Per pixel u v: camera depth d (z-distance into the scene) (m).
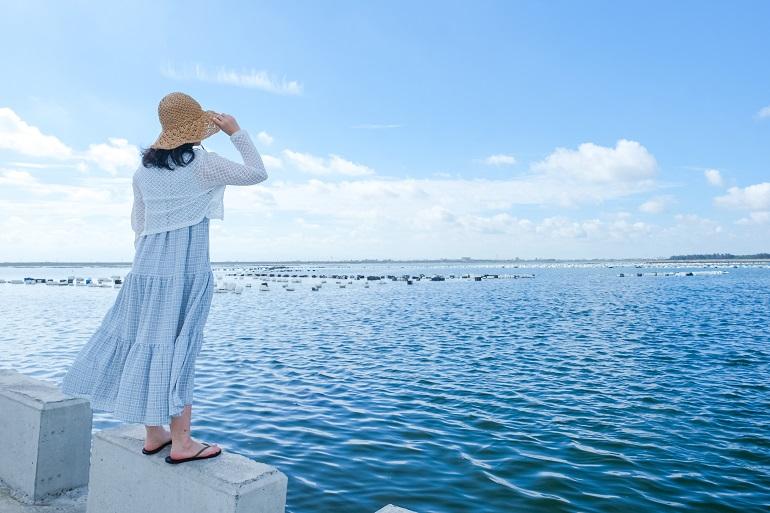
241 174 2.46
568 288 57.19
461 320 25.11
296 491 5.51
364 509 5.12
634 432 7.91
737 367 13.45
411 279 78.56
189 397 2.32
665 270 152.75
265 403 9.32
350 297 42.12
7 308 30.81
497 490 5.66
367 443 7.18
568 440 7.48
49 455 3.32
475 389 10.75
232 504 2.09
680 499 5.54
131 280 2.45
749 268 173.38
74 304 33.94
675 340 18.45
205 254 2.48
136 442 2.63
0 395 3.56
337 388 10.66
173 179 2.42
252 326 22.36
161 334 2.32
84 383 2.44
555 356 15.02
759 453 7.03
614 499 5.50
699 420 8.61
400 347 16.56
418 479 5.93
